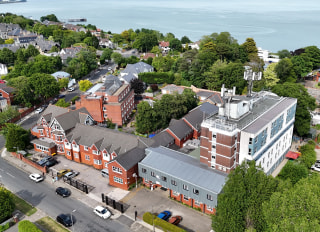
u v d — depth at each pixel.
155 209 60.88
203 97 121.19
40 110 119.69
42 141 86.88
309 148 77.94
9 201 58.62
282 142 77.12
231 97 70.00
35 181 72.19
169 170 63.16
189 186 58.94
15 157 85.00
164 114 93.94
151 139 77.19
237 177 45.22
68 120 85.94
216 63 135.12
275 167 75.81
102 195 62.78
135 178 68.19
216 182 58.00
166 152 70.50
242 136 60.72
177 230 52.34
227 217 43.50
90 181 71.44
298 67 145.00
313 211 37.03
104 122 102.62
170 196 64.12
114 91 106.25
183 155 69.88
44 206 63.03
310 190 38.59
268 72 129.12
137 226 56.34
